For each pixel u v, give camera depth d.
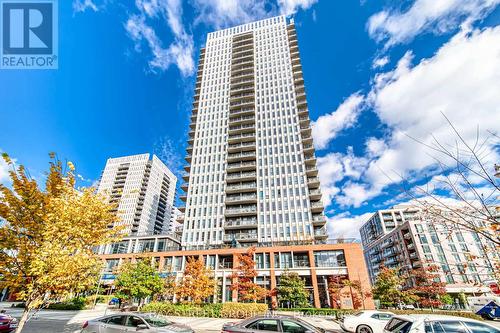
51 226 7.68
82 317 20.19
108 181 109.38
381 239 72.56
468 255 4.09
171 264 39.50
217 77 73.56
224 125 64.69
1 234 7.39
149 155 116.38
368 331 12.55
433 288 24.16
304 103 61.88
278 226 47.50
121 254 43.47
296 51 72.62
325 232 46.16
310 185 51.81
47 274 7.40
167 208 119.88
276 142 58.16
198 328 15.23
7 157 7.82
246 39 79.00
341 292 30.45
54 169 8.73
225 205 52.44
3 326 12.30
